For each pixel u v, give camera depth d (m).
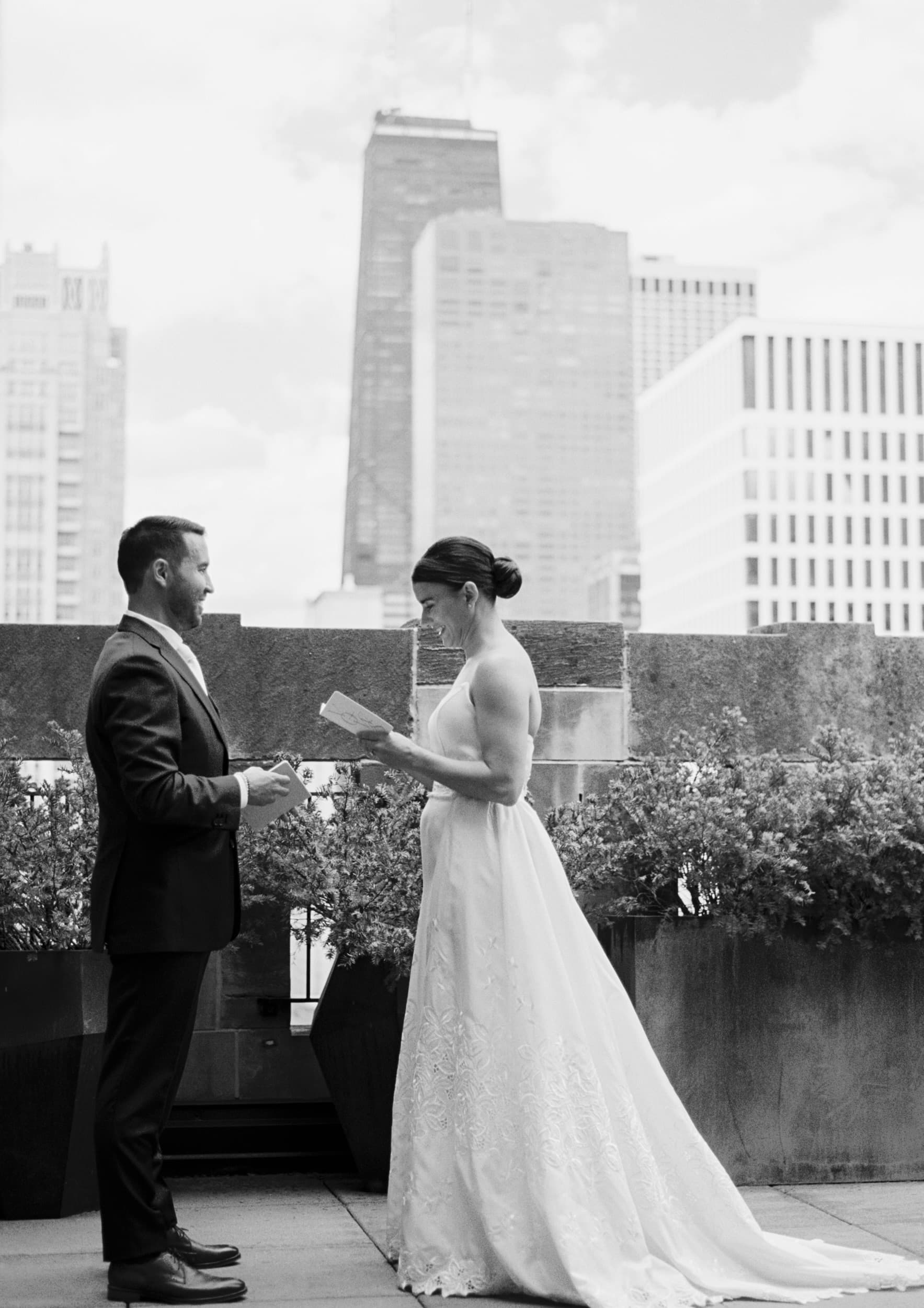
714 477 115.81
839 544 110.81
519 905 3.86
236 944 5.74
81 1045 4.59
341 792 5.32
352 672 6.03
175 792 3.54
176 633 3.85
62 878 4.75
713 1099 5.06
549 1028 3.75
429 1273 3.72
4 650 5.86
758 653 6.39
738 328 112.00
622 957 5.16
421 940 4.05
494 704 3.94
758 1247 3.78
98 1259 4.07
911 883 5.12
